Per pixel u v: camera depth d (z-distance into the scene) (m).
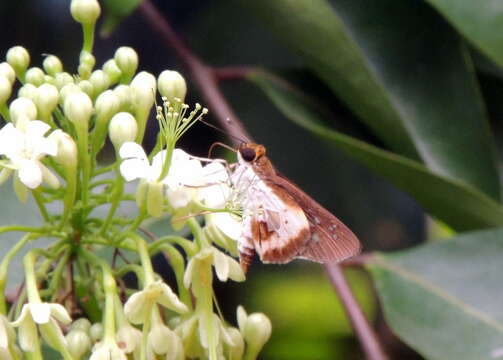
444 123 0.30
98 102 0.23
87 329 0.23
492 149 0.30
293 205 0.23
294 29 0.29
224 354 0.23
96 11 0.24
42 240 0.27
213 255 0.23
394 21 0.30
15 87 0.31
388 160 0.28
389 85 0.30
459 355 0.27
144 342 0.22
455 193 0.28
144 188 0.22
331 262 0.24
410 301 0.28
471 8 0.27
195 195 0.23
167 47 0.31
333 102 0.31
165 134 0.22
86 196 0.23
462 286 0.28
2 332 0.22
